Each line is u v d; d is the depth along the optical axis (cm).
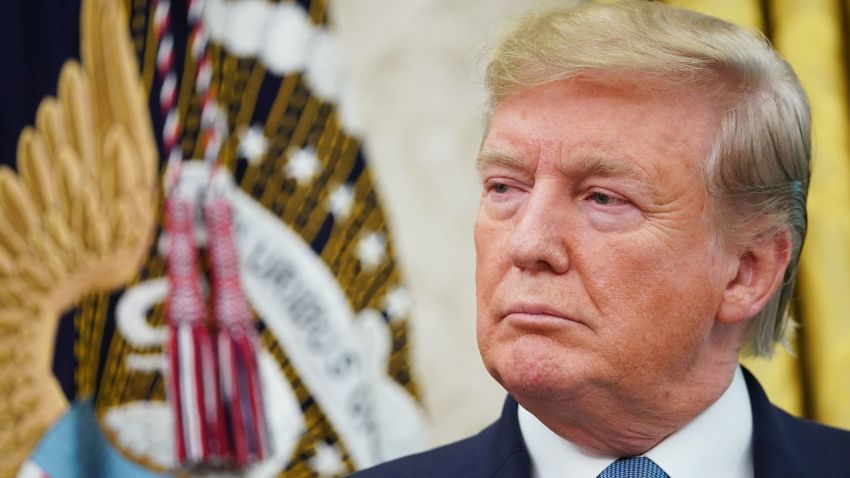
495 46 303
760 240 300
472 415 653
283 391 624
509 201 292
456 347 655
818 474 307
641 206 281
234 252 617
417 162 661
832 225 610
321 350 627
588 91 286
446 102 666
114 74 625
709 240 290
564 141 282
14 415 603
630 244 280
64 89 621
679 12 301
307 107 643
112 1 629
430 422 645
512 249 279
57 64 622
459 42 668
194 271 608
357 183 642
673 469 299
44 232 614
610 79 285
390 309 634
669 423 296
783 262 306
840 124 618
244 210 632
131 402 610
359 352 628
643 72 286
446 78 666
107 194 618
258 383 610
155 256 618
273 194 634
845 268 608
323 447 623
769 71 300
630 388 285
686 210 285
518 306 281
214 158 622
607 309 279
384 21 666
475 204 664
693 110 289
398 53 665
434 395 650
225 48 641
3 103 616
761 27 627
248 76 641
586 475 304
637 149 281
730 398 307
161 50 629
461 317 657
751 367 605
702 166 288
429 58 666
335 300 630
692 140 287
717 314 298
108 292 614
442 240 658
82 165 618
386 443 626
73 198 616
